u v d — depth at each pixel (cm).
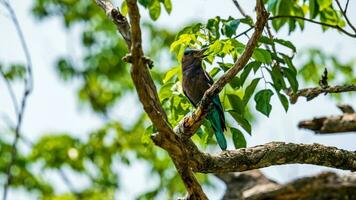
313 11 1145
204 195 800
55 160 2089
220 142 1020
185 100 953
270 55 895
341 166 913
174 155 765
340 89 1029
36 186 2084
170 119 948
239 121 952
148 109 722
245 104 958
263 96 955
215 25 959
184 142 818
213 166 839
